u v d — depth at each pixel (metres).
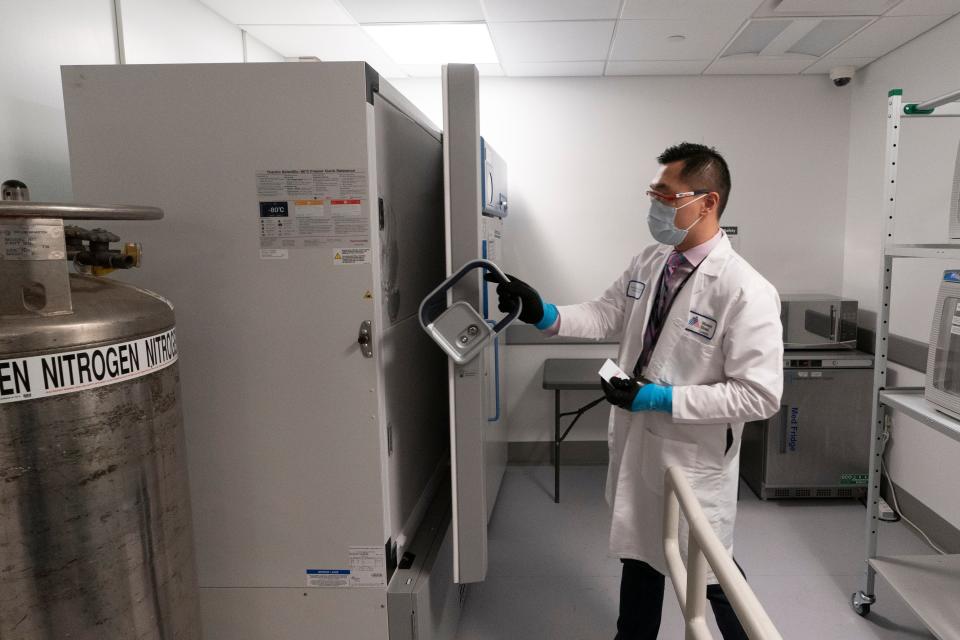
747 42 2.72
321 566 1.53
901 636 1.98
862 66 3.10
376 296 1.43
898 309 2.79
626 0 2.23
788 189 3.33
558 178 3.38
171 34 2.19
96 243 1.10
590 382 2.89
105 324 0.94
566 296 3.45
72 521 0.92
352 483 1.49
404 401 1.77
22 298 0.87
